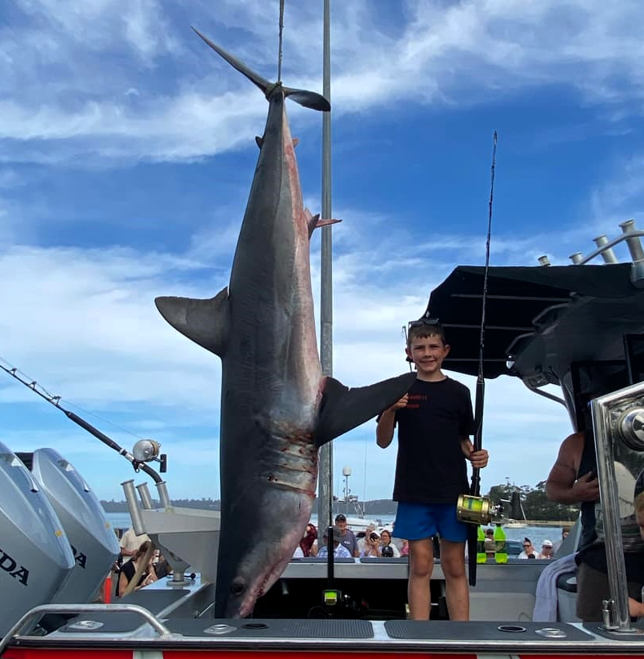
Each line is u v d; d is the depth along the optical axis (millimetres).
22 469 3244
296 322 2689
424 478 2916
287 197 2816
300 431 2586
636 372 3512
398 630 1795
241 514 2561
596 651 1672
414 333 3100
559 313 3359
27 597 2887
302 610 3717
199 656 1704
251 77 2992
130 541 6199
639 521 2059
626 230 2887
